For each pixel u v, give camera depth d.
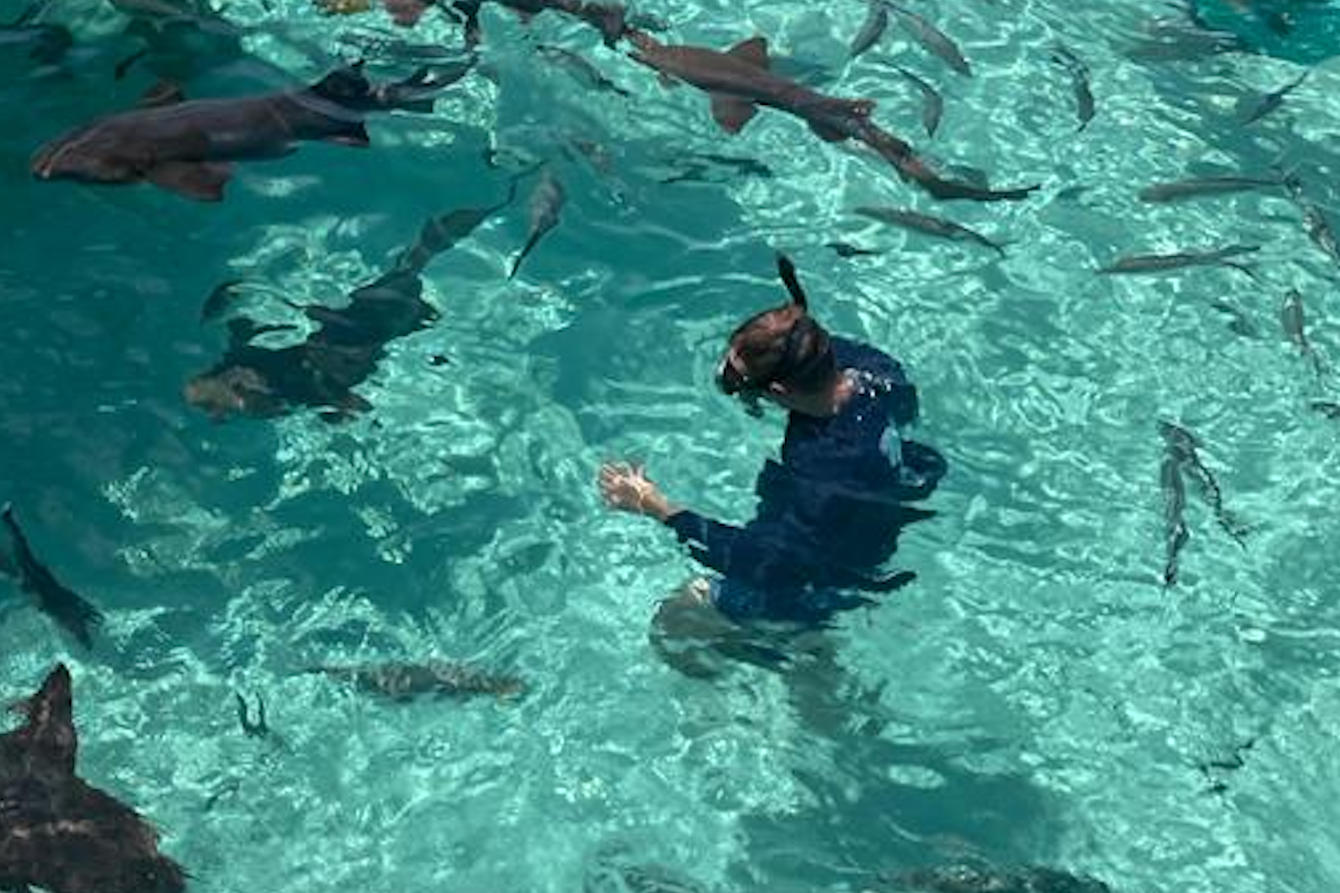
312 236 7.47
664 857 6.26
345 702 6.46
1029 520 6.92
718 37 8.30
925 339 7.34
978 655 6.63
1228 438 7.17
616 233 7.57
